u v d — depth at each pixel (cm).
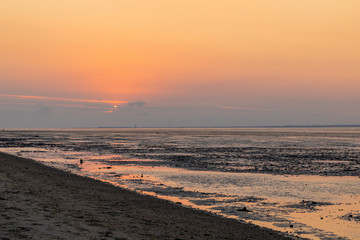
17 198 1802
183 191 3103
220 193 3030
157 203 2377
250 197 2875
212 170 4569
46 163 5219
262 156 6688
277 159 6091
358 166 5053
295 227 2041
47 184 2522
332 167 4931
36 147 9381
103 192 2567
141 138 16912
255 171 4475
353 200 2784
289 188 3288
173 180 3731
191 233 1593
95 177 3872
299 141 13675
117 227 1491
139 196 2616
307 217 2261
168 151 8000
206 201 2702
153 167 4894
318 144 11338
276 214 2331
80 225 1430
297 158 6281
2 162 3559
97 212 1770
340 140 14575
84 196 2234
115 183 3488
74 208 1784
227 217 2206
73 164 5206
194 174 4194
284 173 4297
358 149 8781
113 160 5866
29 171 3194
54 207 1719
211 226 1827
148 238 1388
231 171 4469
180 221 1845
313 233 1927
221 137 18650
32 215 1487
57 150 8288
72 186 2645
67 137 18262
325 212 2398
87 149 8688
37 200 1830
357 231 1970
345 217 2269
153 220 1769
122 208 1991
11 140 13850
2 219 1367
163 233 1512
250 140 14675
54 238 1200
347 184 3512
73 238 1231
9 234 1187
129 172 4353
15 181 2373
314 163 5456
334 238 1847
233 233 1723
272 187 3338
